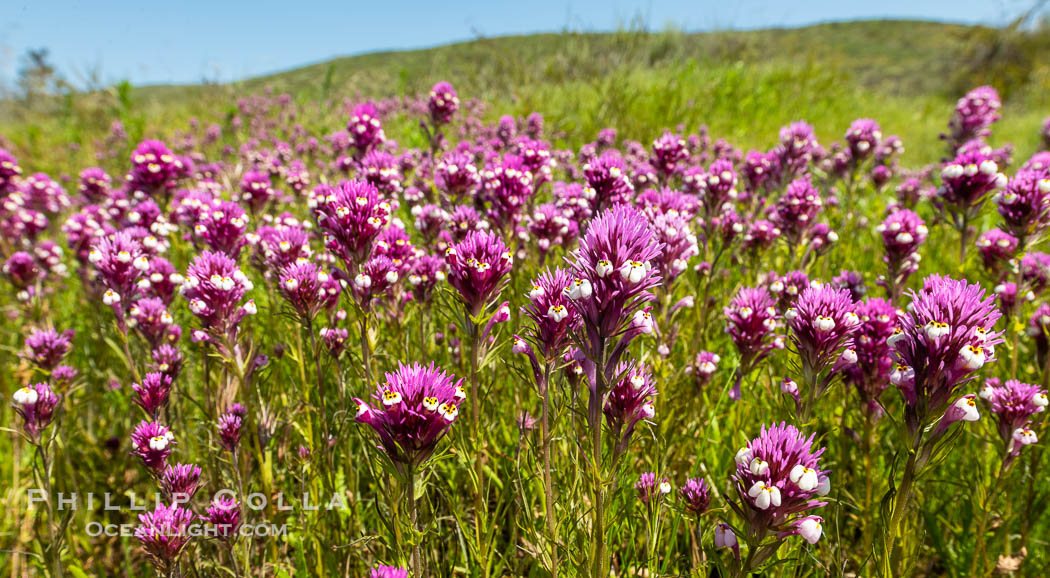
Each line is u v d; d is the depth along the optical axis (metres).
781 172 6.06
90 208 6.50
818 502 2.02
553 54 16.30
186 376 4.76
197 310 3.11
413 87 16.11
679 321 4.40
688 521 3.20
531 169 4.88
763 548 2.17
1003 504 3.54
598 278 2.14
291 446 4.15
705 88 15.56
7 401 5.05
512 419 4.16
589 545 2.54
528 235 4.96
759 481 2.02
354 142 6.02
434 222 4.74
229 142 13.42
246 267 5.07
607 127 11.94
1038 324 3.67
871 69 34.84
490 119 13.49
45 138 14.99
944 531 3.60
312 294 3.32
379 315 4.34
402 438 2.27
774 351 3.99
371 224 3.30
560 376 2.76
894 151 7.45
